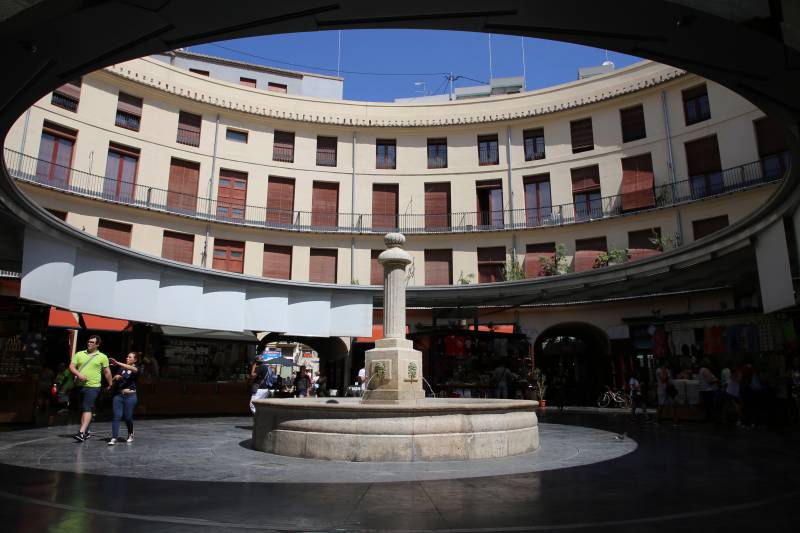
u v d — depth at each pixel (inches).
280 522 171.9
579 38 308.7
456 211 1152.8
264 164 1138.7
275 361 995.3
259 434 344.8
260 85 1558.8
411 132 1192.2
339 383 984.3
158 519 173.2
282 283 677.3
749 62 288.2
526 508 192.1
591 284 700.7
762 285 495.8
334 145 1192.2
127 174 1019.9
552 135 1139.3
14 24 249.8
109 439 379.9
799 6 242.5
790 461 303.3
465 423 308.5
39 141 909.2
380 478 246.8
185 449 339.6
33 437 380.2
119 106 1024.9
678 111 1019.9
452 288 748.6
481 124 1171.3
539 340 1063.6
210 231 1058.1
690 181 986.1
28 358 476.7
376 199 1175.0
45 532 156.9
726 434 450.9
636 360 938.7
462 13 290.0
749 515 183.9
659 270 629.3
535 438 351.9
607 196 1064.8
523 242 1099.9
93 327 812.6
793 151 370.9
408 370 372.8
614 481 242.2
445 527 167.9
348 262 1117.1
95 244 506.9
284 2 272.5
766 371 516.7
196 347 772.6
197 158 1087.0
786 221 465.1
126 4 254.1
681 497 210.5
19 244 496.7
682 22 269.7
